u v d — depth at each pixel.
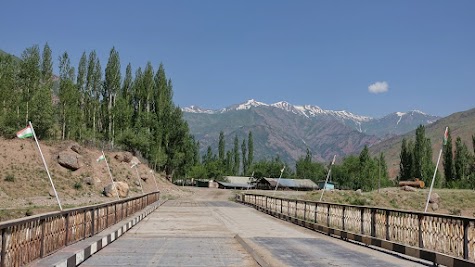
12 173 55.84
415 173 121.50
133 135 85.12
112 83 85.00
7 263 9.09
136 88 90.56
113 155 78.56
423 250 14.01
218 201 70.81
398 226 16.00
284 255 14.79
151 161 90.50
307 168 159.75
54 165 61.84
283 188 127.94
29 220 10.20
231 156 167.25
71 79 74.38
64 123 72.69
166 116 94.19
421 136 123.06
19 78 67.38
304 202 27.89
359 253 15.66
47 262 10.57
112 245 17.06
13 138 63.31
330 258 14.35
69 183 59.38
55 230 12.32
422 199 85.19
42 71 73.62
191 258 14.16
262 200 44.28
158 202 53.44
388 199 85.62
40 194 53.25
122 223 22.80
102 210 18.88
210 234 21.81
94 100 83.62
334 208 22.47
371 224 18.12
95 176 65.12
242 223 28.95
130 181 74.44
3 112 64.25
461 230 12.39
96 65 84.25
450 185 109.44
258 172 152.12
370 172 126.69
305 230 24.89
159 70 93.56
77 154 66.50
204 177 146.62
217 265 12.92
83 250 12.97
